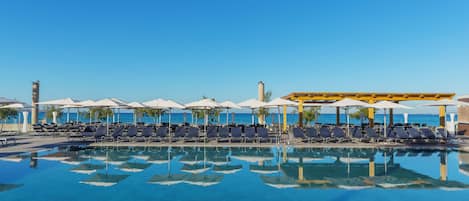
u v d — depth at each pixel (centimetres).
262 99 2258
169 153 1123
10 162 915
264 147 1262
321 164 943
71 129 1670
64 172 791
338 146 1255
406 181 737
